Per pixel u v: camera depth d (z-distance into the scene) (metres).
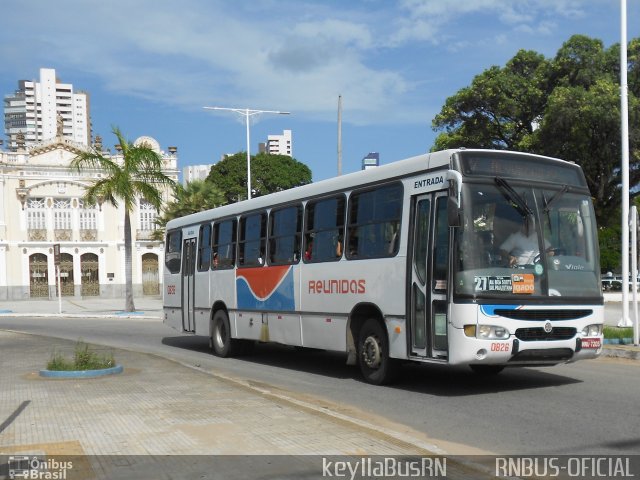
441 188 10.30
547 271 10.23
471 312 9.67
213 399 9.65
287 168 67.00
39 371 12.59
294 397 10.74
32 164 58.47
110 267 60.41
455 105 35.00
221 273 16.80
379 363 11.65
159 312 37.00
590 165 33.16
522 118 34.94
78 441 7.35
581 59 32.84
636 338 15.18
